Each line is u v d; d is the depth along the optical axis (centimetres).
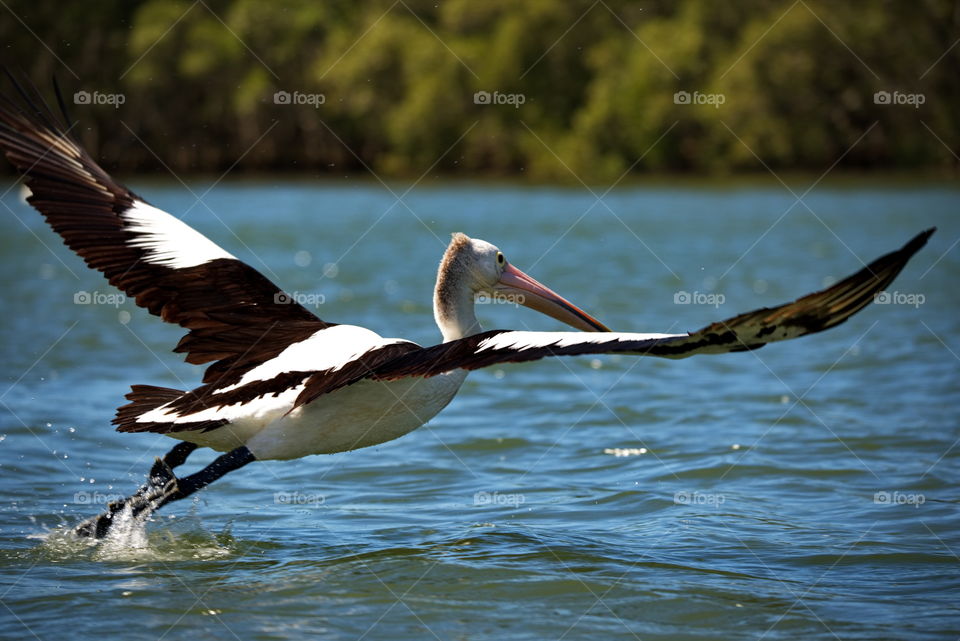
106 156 5622
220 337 835
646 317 1933
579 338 677
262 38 5888
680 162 5784
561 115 5791
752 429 1207
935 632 677
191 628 671
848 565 802
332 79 5844
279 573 771
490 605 716
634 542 853
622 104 5619
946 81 5672
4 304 2077
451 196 5138
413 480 1035
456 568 783
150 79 5569
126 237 851
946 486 1003
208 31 5791
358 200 4953
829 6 5600
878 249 3078
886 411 1277
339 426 821
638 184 5662
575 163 5634
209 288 842
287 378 788
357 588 743
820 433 1183
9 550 815
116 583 747
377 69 5806
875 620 697
